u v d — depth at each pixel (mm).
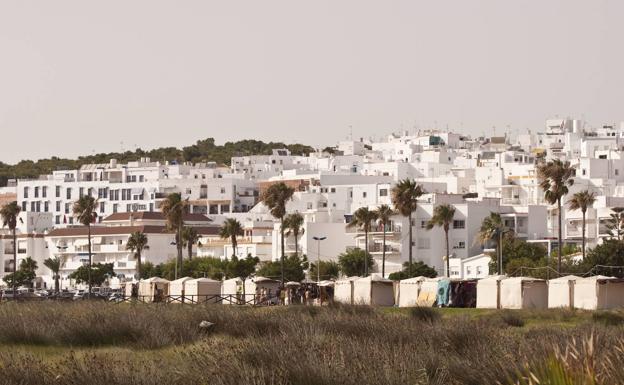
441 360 41000
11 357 44969
